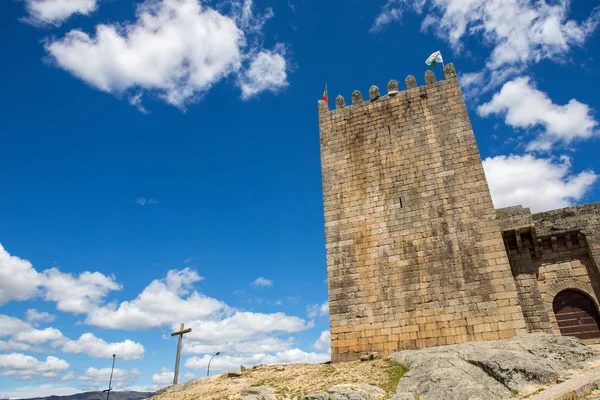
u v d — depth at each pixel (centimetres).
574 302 2891
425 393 1972
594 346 2500
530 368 1945
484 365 2048
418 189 3159
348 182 3391
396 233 3081
